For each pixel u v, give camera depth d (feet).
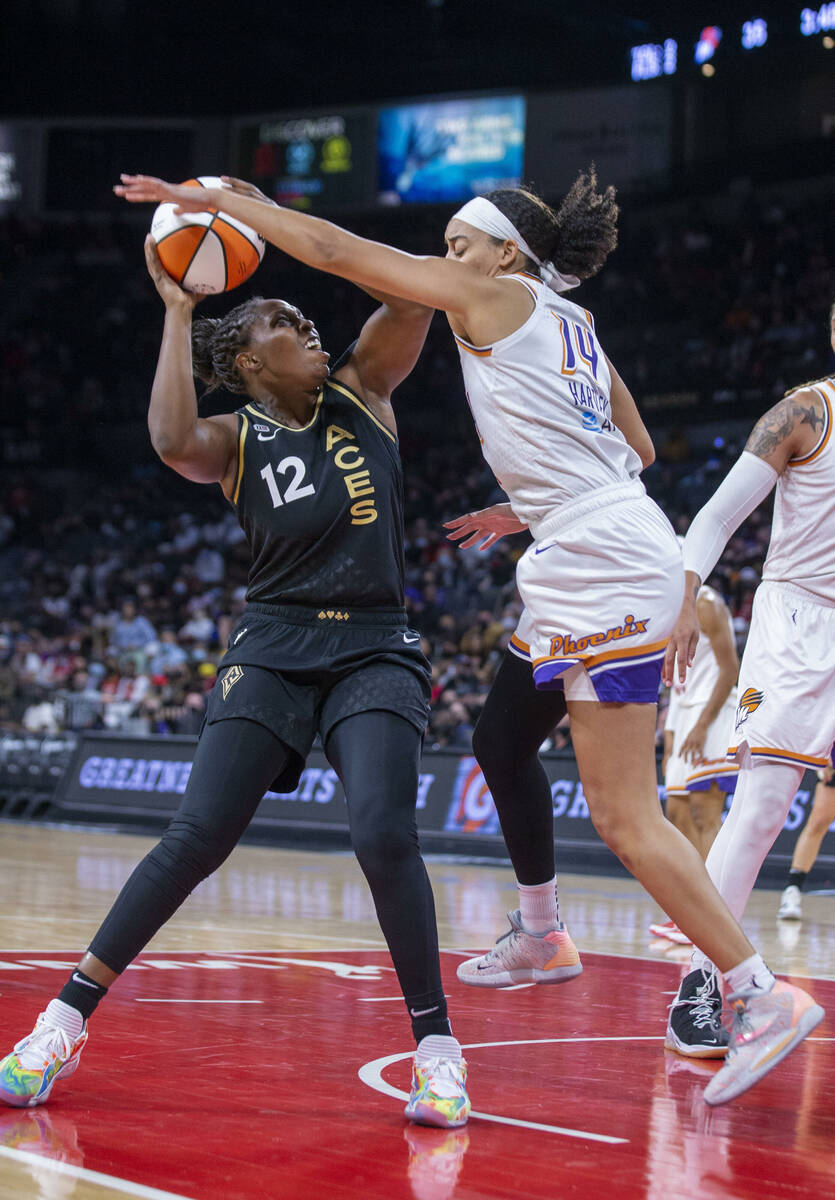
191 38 76.89
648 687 8.09
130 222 76.84
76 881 22.98
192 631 51.72
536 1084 8.73
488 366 8.25
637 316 67.41
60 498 72.33
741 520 10.01
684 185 67.77
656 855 7.97
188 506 68.90
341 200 73.97
